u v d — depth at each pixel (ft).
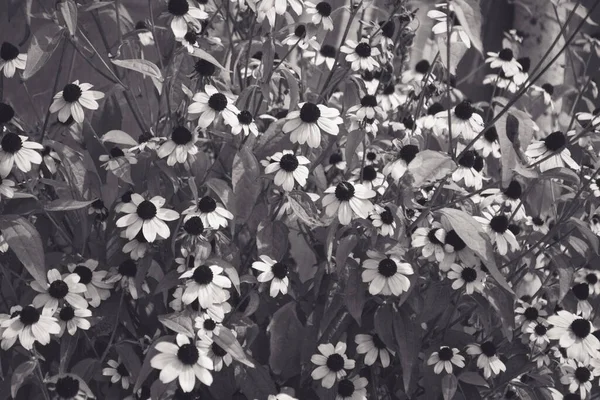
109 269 2.49
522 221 3.14
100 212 2.66
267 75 2.70
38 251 2.29
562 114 4.12
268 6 2.64
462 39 2.71
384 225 2.52
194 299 2.34
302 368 2.56
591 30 4.30
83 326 2.35
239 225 2.73
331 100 3.25
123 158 2.52
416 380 2.58
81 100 2.47
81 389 2.32
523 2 4.26
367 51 2.86
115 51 2.90
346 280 2.51
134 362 2.41
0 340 2.33
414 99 3.13
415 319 2.56
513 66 3.32
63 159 2.47
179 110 2.71
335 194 2.47
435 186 2.69
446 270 2.47
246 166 2.50
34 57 2.46
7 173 2.30
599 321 2.88
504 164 2.35
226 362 2.43
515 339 2.76
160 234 2.38
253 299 2.52
